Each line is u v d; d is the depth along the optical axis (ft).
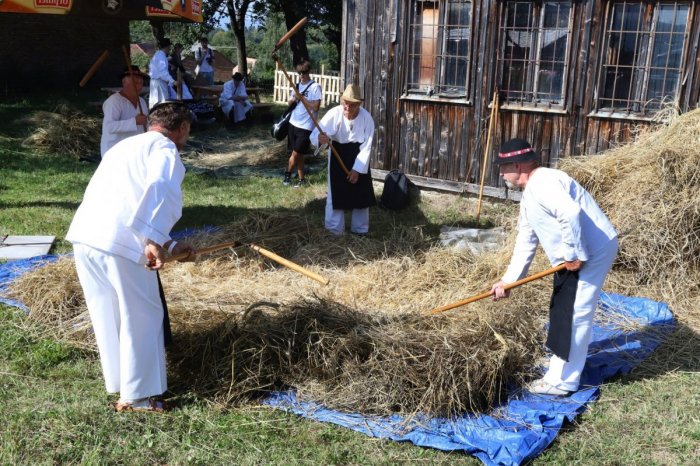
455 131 26.86
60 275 17.16
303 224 22.25
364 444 11.71
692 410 12.89
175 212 11.37
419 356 12.96
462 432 11.98
